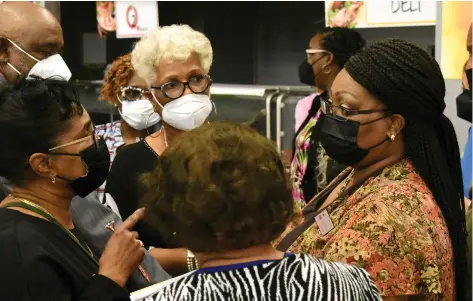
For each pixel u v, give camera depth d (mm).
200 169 945
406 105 1442
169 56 1956
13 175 1312
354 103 1470
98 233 1530
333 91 1521
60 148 1311
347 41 2777
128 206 2039
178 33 1983
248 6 4098
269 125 3105
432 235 1376
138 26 3117
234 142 971
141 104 2672
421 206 1390
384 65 1447
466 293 1575
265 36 4148
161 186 983
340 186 1665
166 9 4004
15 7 1848
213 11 4023
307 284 948
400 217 1349
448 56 2502
